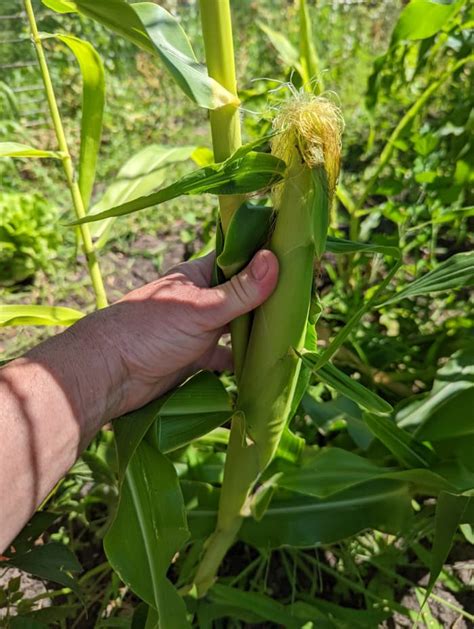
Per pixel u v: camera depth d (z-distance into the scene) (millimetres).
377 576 392
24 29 1062
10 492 212
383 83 556
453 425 348
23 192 832
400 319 541
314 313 281
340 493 356
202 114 1077
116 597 376
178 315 249
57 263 721
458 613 379
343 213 755
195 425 282
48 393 223
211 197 847
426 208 569
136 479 265
